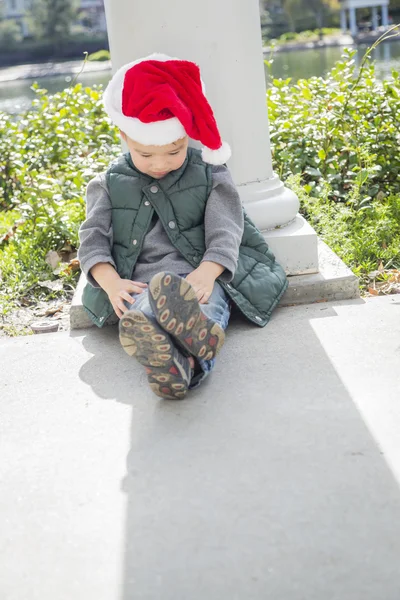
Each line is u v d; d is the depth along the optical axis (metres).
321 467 1.93
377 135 4.34
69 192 4.28
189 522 1.78
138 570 1.64
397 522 1.71
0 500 1.93
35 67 38.53
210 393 2.35
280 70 11.95
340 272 3.05
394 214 3.89
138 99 2.41
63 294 3.50
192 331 2.16
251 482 1.90
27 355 2.77
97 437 2.18
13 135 5.05
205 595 1.55
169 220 2.68
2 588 1.63
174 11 2.86
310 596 1.52
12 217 4.49
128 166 2.73
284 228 3.13
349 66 4.82
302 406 2.23
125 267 2.68
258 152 3.14
